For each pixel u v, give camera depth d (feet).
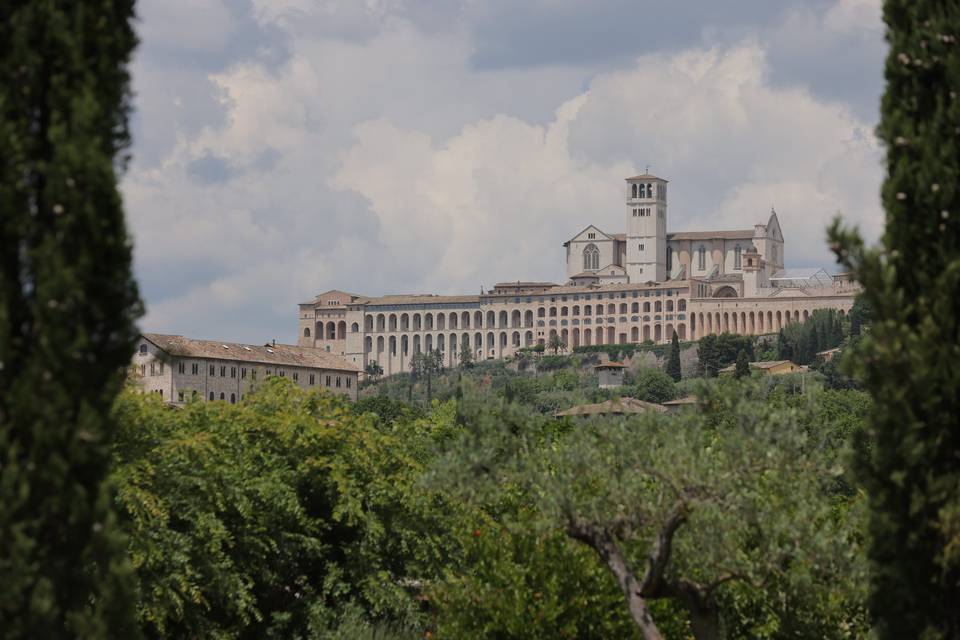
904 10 163.22
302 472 339.16
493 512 276.21
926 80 160.76
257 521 321.32
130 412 294.25
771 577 212.02
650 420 205.67
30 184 138.62
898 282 159.63
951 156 156.46
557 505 201.77
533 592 242.58
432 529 338.54
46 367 135.13
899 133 160.76
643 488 203.41
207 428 335.26
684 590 204.03
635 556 240.94
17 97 138.62
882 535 159.63
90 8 142.72
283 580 336.08
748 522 201.77
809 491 209.97
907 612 158.10
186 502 298.97
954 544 153.79
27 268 137.49
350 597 334.65
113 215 139.03
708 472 196.65
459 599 252.21
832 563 204.95
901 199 158.51
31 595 133.69
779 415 200.54
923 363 154.51
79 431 135.13
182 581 282.97
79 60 140.15
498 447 210.18
